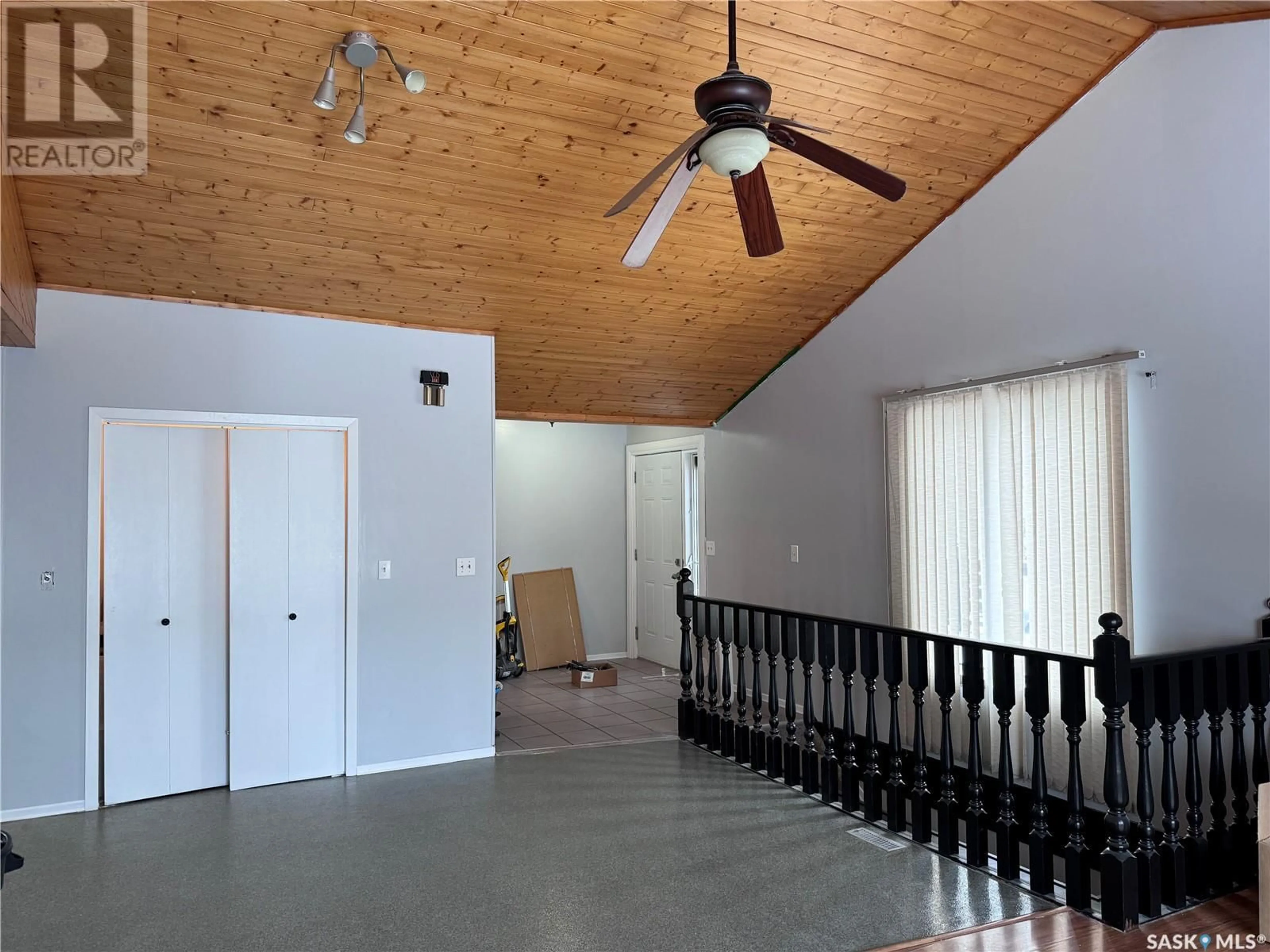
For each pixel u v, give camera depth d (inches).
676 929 110.7
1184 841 118.6
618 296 192.9
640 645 322.7
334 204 150.6
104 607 161.5
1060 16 139.9
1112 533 149.6
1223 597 135.6
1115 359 149.6
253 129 132.3
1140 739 113.1
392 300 180.1
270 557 174.6
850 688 153.9
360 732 180.7
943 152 168.7
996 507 173.2
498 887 124.0
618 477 329.1
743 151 91.6
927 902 118.1
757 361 235.8
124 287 161.3
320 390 178.5
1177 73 144.0
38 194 136.8
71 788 156.8
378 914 115.6
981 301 179.6
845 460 216.4
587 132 144.6
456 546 192.1
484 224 162.1
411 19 119.8
